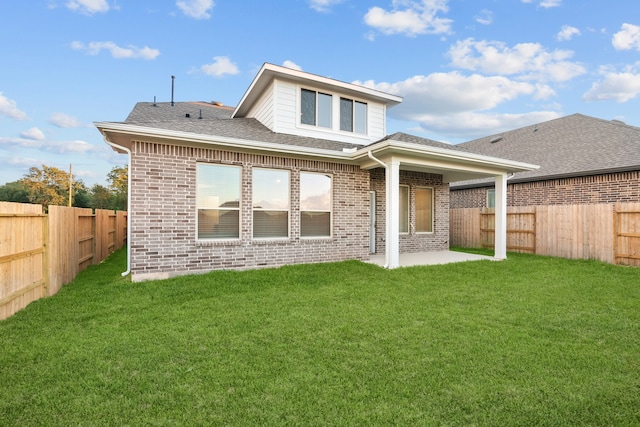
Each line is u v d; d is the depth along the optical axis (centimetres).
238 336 402
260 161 841
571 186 1284
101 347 367
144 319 461
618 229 960
